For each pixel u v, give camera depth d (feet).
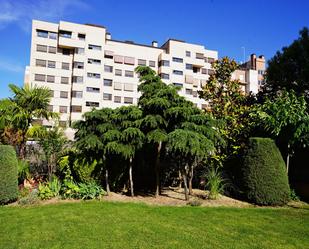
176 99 29.66
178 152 29.89
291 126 31.86
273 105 33.14
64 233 18.26
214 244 16.93
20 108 33.63
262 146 30.01
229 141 36.96
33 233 18.21
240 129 36.96
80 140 30.30
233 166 36.24
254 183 29.32
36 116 35.58
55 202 27.12
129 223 20.61
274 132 32.58
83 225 19.95
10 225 19.86
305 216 24.22
